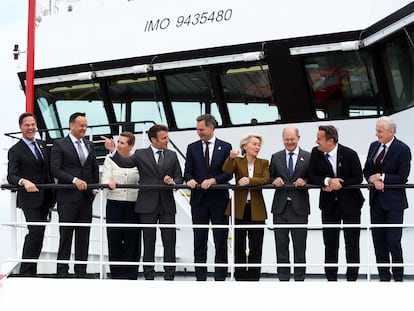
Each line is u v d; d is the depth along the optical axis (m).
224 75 15.59
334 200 11.74
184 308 11.05
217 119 15.79
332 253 11.88
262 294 10.94
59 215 12.09
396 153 11.47
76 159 12.24
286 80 14.98
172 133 16.22
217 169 12.10
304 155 11.93
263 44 15.02
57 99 17.44
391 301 10.70
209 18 15.67
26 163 12.16
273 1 15.08
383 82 14.20
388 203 11.41
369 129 14.40
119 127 16.67
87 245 12.31
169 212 12.12
